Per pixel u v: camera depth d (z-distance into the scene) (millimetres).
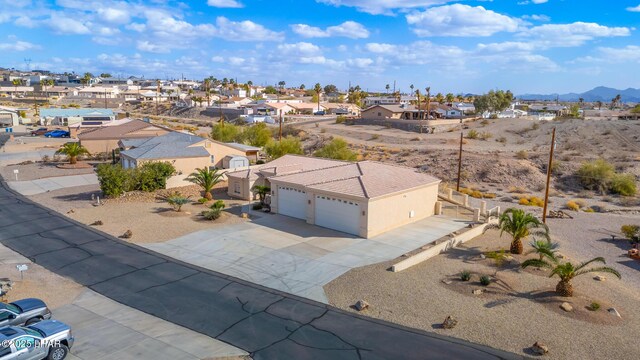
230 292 21547
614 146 74375
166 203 39406
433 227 33062
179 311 19547
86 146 68562
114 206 38062
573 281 23750
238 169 47719
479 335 17594
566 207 47469
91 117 112375
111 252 26953
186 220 33938
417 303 20359
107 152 69438
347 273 23875
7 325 17016
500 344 16953
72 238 29516
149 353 16234
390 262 25547
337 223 31625
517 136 86750
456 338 17359
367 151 76062
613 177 57594
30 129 106312
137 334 17578
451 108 124688
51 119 111250
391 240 29672
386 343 16953
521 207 46250
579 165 62250
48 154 69000
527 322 18688
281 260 25797
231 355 16125
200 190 44438
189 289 21844
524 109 168500
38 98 190625
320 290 21812
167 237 29828
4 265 24672
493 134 89188
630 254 30359
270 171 40188
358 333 17719
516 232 27016
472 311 19609
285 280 23000
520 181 59531
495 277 23375
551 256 22500
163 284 22422
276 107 144750
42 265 24828
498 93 126562
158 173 43312
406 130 98500
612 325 18672
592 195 55219
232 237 29922
